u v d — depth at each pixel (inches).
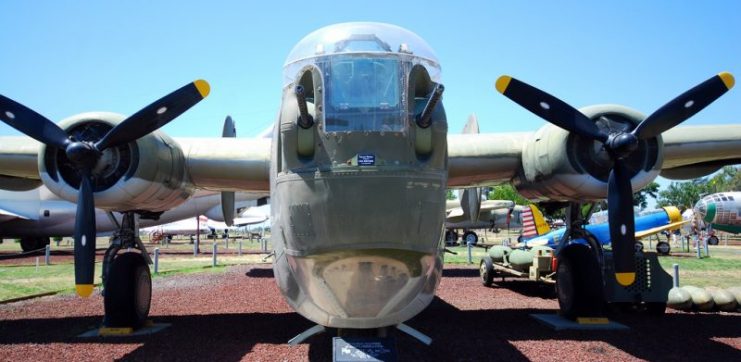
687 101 254.4
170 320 329.4
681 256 959.0
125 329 286.0
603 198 287.6
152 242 1834.4
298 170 187.8
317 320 209.2
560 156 277.9
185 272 647.8
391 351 191.9
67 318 341.7
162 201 296.0
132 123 255.3
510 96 267.9
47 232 999.6
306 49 204.1
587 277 304.2
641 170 278.5
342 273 185.6
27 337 282.5
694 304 359.6
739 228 1371.8
